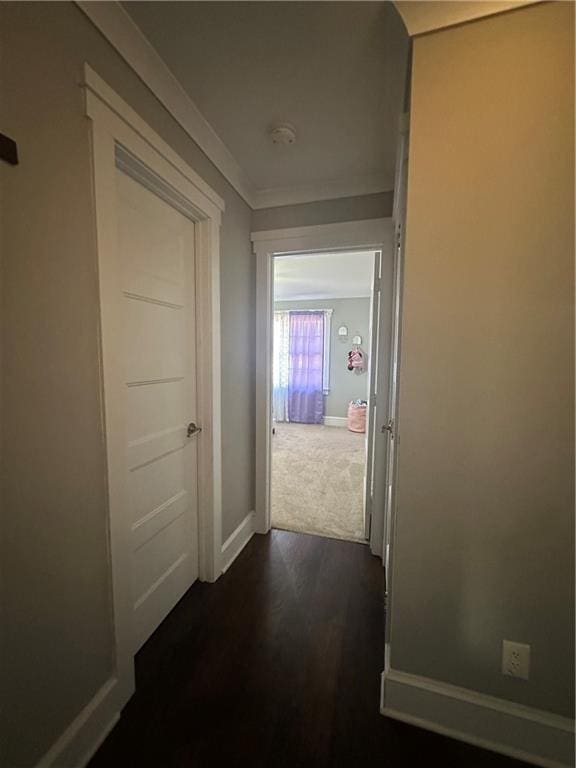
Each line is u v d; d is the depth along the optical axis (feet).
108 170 3.43
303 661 4.52
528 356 3.17
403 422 3.56
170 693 4.07
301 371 21.13
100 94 3.28
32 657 2.88
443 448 3.46
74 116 3.08
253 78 4.24
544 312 3.10
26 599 2.81
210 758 3.42
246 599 5.73
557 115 2.94
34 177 2.74
